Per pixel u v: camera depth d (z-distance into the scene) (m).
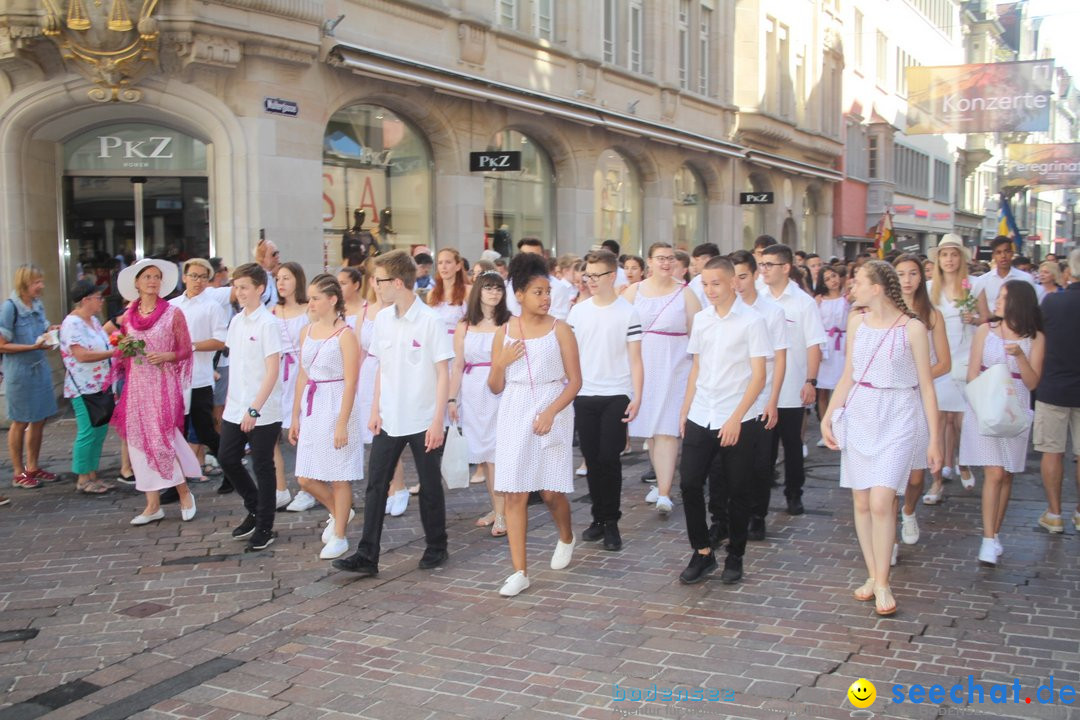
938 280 8.20
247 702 4.50
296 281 8.40
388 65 14.60
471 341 7.36
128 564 6.62
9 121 12.29
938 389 8.25
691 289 7.96
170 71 12.40
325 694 4.57
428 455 6.41
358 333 8.27
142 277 7.49
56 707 4.48
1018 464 6.36
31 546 7.05
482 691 4.56
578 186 20.36
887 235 23.16
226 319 9.01
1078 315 6.96
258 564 6.62
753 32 28.91
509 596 5.88
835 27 36.53
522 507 5.95
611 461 6.79
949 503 8.27
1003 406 6.11
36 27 11.69
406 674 4.78
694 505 5.99
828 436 5.72
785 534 7.23
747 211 30.34
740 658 4.88
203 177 13.55
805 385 7.75
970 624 5.33
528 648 5.07
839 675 4.65
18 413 8.77
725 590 5.94
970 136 57.72
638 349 6.79
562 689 4.55
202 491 8.76
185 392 7.89
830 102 36.56
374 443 6.38
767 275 7.82
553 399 5.89
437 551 6.53
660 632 5.25
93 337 8.65
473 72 16.92
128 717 4.38
